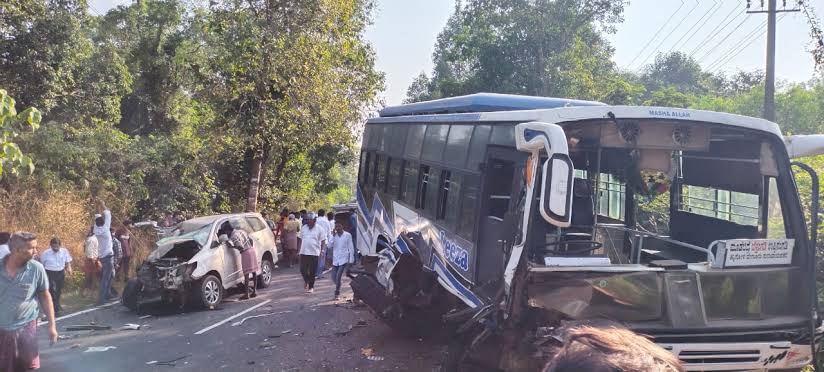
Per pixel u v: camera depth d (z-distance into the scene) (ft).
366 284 33.65
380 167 40.98
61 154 56.49
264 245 50.83
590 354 5.16
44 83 61.41
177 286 39.50
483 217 22.17
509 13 99.30
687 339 17.37
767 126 19.27
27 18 59.62
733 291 18.33
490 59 99.45
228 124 71.41
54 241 39.73
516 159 19.95
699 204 23.25
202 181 78.23
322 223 54.85
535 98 26.89
